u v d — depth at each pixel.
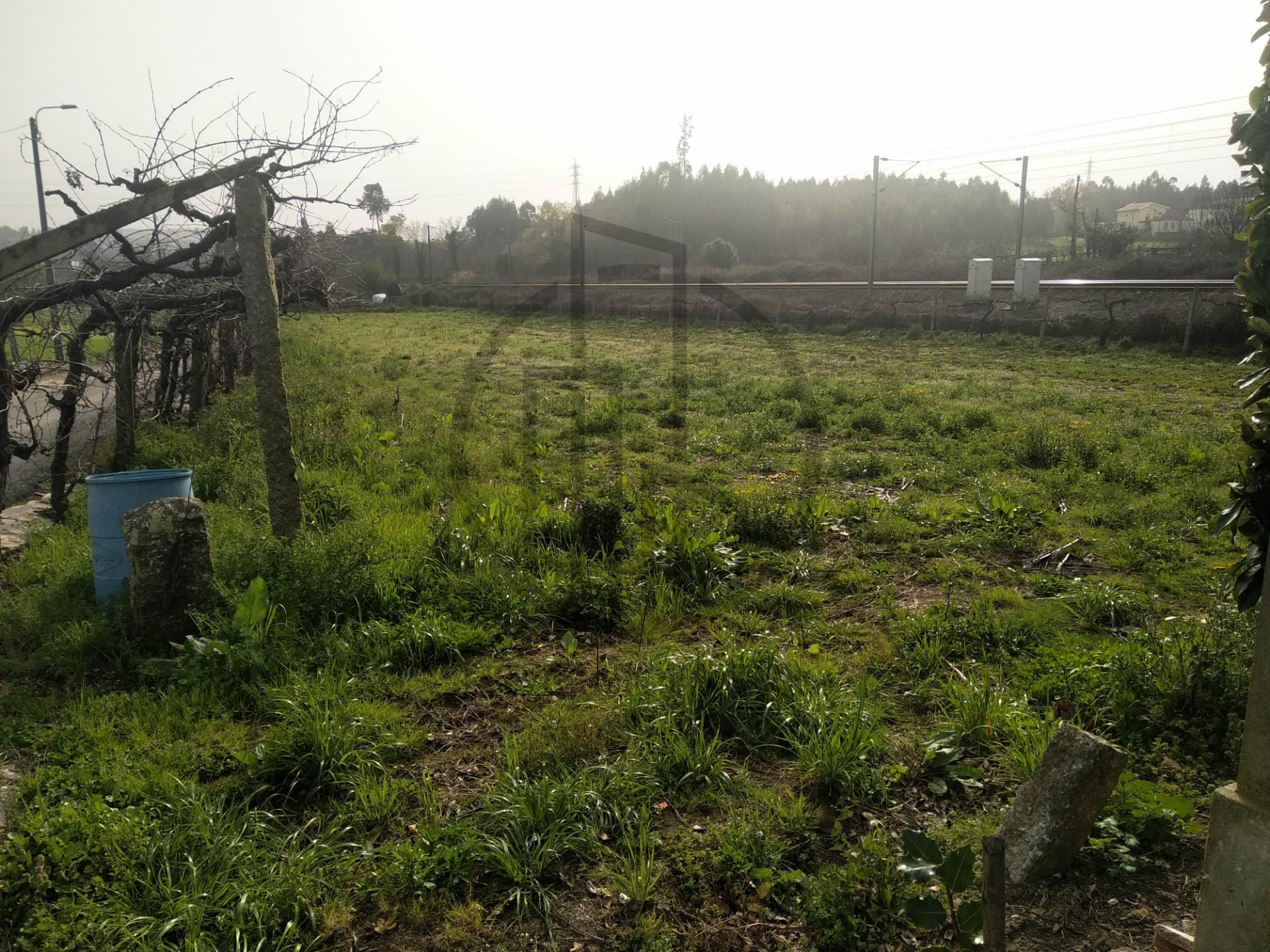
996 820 3.05
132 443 7.86
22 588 5.27
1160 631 4.58
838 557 6.31
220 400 11.59
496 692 4.16
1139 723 3.68
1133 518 7.09
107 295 7.27
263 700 3.90
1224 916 1.88
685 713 3.73
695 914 2.67
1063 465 8.98
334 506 6.73
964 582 5.74
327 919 2.59
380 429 10.82
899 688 4.23
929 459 9.59
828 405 13.41
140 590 4.40
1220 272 31.17
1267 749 1.81
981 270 29.55
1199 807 3.18
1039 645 4.61
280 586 4.82
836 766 3.32
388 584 4.97
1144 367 19.02
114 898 2.56
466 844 2.86
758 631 4.88
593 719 3.71
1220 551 6.22
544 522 6.43
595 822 3.05
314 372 15.55
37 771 3.26
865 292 33.94
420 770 3.46
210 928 2.53
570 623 5.04
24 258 4.39
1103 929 2.62
